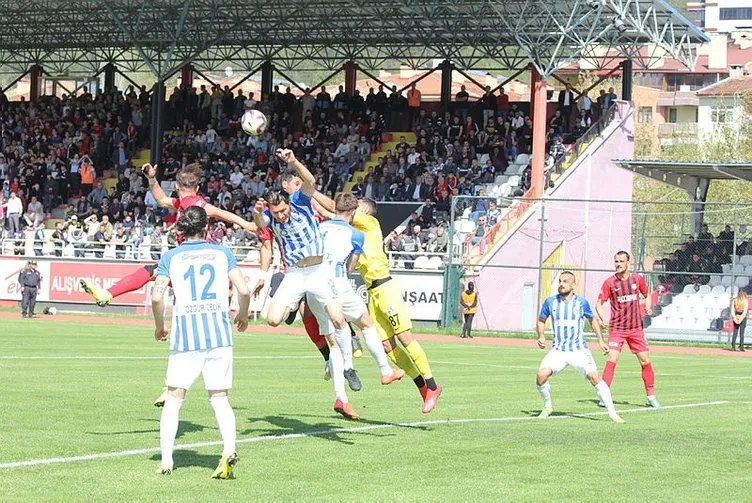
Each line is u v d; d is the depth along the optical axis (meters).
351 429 17.05
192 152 67.25
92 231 59.94
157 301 12.89
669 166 52.81
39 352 30.56
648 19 55.25
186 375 12.86
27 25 71.19
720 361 38.91
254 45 70.94
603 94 64.00
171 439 12.94
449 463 14.35
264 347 36.56
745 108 106.25
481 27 62.41
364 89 105.62
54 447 14.43
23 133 70.44
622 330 22.19
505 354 38.25
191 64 73.00
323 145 66.69
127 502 11.40
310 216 16.17
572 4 53.75
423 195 60.12
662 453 15.80
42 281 58.84
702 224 56.44
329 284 16.34
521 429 17.83
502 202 58.34
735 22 183.12
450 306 52.59
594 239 61.31
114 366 26.72
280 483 12.67
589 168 61.03
